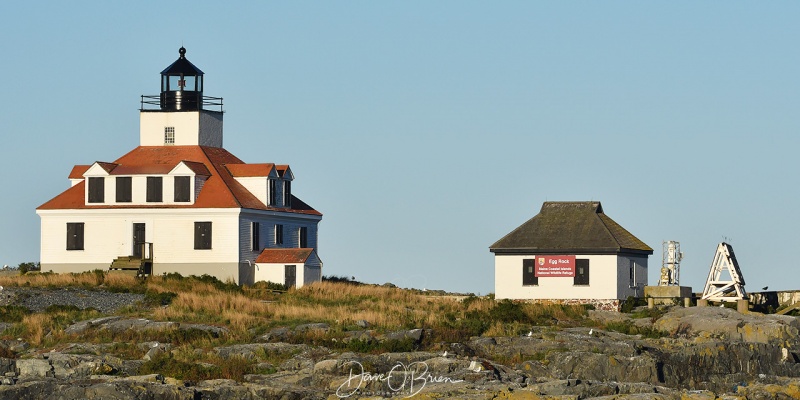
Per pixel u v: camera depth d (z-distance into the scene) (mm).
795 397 199125
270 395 185625
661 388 192375
